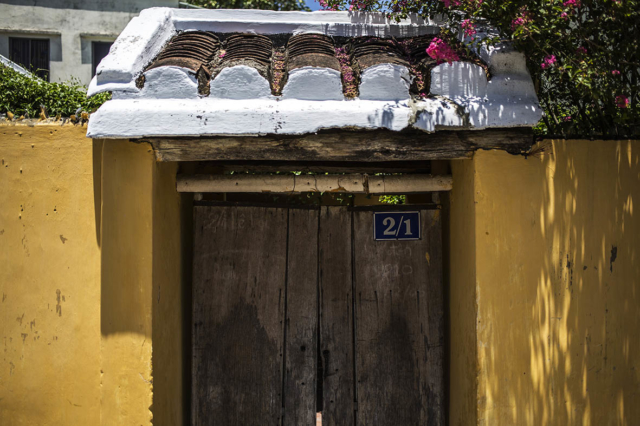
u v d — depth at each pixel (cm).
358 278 398
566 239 319
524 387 310
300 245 399
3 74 531
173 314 352
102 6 1082
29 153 337
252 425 388
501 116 296
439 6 335
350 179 380
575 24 322
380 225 400
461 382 340
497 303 310
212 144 306
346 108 293
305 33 369
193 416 386
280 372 392
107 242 313
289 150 306
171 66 298
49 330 333
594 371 321
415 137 308
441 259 395
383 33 370
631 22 311
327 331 397
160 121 288
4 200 337
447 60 307
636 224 333
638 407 329
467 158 315
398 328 394
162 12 360
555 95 362
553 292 316
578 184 322
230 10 372
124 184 308
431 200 432
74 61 1077
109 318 307
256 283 394
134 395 303
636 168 334
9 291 335
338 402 393
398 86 301
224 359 390
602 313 324
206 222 395
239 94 298
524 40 308
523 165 314
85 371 331
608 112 330
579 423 318
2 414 333
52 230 335
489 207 311
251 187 378
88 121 316
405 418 389
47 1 1073
